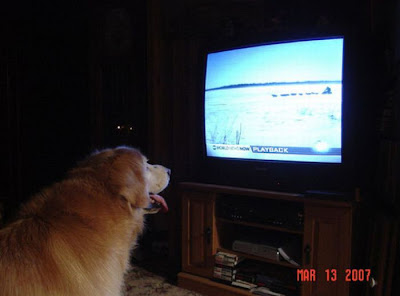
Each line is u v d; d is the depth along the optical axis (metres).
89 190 1.19
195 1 3.22
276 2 2.80
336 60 2.03
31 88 4.07
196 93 2.96
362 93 2.28
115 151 1.33
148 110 3.45
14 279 0.96
